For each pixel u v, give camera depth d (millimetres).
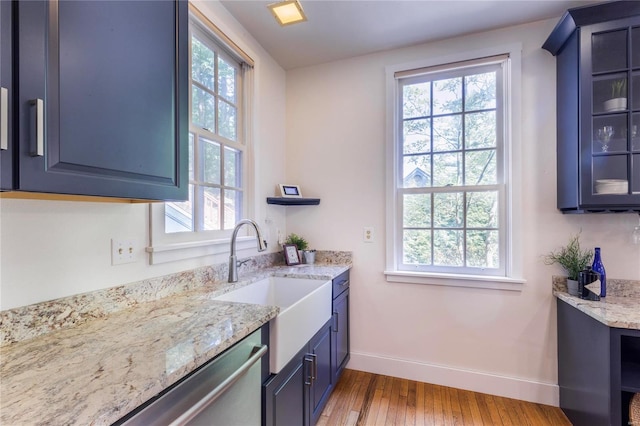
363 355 2377
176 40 1132
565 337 1833
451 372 2156
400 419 1790
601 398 1460
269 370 1191
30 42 681
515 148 2027
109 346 845
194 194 1666
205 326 1004
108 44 870
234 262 1693
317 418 1651
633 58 1614
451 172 2264
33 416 528
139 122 969
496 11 1897
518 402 1967
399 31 2109
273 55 2412
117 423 580
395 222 2361
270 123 2414
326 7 1852
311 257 2418
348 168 2475
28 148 677
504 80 2115
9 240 891
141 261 1304
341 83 2502
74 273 1053
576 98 1716
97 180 835
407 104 2383
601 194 1640
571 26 1715
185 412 717
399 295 2311
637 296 1779
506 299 2051
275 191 2479
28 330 908
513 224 2029
